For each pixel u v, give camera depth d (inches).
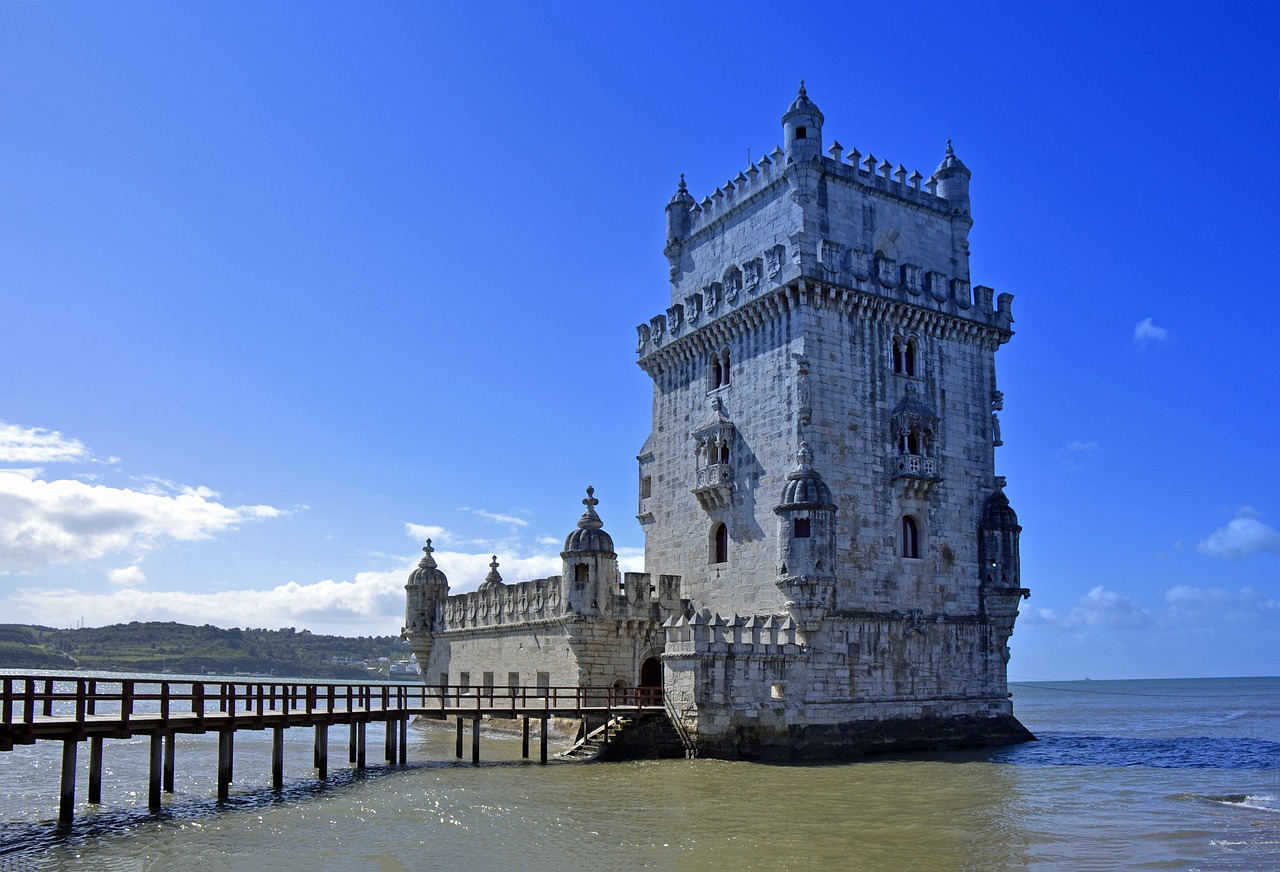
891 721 2100.1
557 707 2165.4
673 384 2556.6
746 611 2201.0
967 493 2317.9
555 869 1120.8
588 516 2310.5
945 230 2465.6
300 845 1249.4
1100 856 1198.9
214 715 1611.7
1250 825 1393.9
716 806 1472.7
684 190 2701.8
